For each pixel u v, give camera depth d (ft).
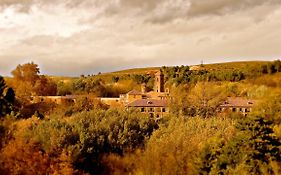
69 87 475.72
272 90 251.60
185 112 312.09
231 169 133.28
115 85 545.03
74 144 173.68
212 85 425.69
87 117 201.16
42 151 171.73
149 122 208.64
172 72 581.94
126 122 197.26
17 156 169.27
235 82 409.49
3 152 170.71
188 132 187.83
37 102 347.15
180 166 168.66
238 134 141.59
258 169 132.57
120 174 173.78
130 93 407.64
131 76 635.66
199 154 148.46
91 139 176.96
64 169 159.63
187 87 467.11
